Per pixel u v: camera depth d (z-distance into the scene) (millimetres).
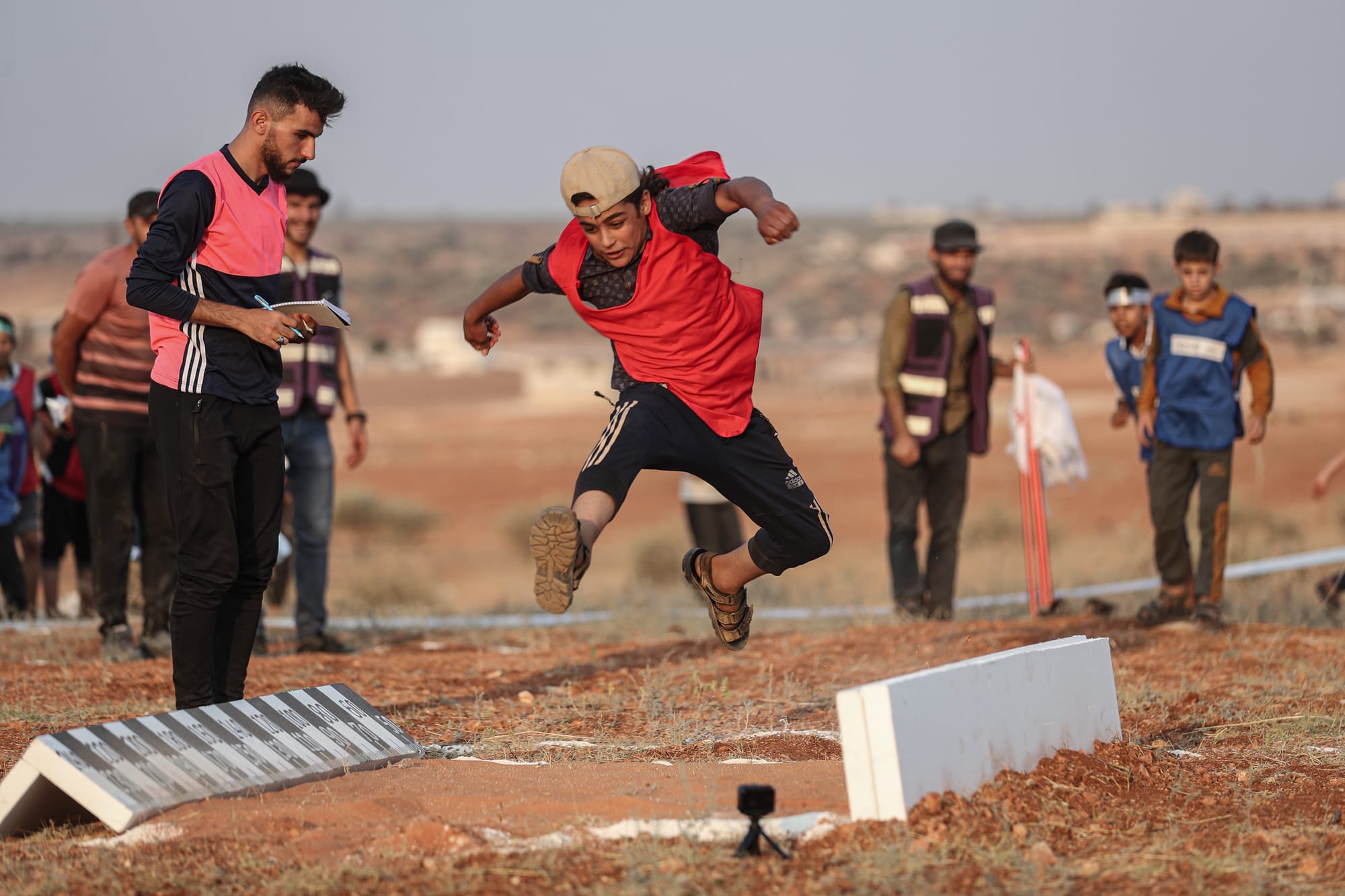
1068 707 8336
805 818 7023
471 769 8734
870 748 6840
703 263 7902
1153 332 14859
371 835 7070
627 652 14469
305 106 9180
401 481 74188
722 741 9742
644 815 7207
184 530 9234
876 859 6340
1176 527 14859
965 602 19688
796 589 23562
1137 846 6883
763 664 12969
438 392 166375
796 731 10031
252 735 8484
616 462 7719
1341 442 72375
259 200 9312
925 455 17484
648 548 36406
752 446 8297
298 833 7176
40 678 12617
